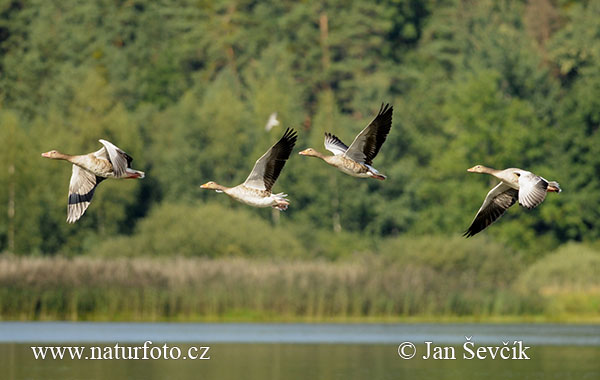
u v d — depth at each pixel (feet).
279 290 168.04
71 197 77.51
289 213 264.72
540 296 178.70
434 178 267.80
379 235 266.77
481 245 198.39
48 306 162.20
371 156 80.89
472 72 284.00
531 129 262.47
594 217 259.39
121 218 256.93
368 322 166.71
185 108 275.18
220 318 165.99
